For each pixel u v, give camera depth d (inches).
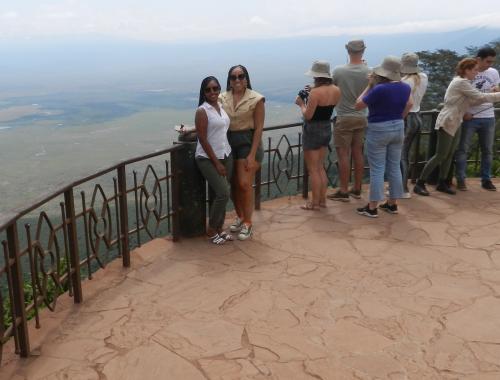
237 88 152.8
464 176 210.1
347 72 183.0
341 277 131.8
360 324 107.5
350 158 214.4
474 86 203.3
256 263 142.5
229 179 157.3
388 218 178.4
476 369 90.6
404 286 125.9
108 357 97.1
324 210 189.9
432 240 156.9
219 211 155.9
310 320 109.7
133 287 129.3
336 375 89.4
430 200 199.2
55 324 111.0
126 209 140.1
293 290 124.7
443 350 96.8
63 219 113.7
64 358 97.4
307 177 205.5
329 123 178.9
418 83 187.5
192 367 92.9
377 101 165.8
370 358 94.7
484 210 185.5
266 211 191.5
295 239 160.6
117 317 113.5
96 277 136.0
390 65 162.9
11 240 92.5
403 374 89.4
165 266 142.1
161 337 104.1
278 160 208.2
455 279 129.4
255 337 103.0
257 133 153.7
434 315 110.8
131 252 153.1
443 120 189.5
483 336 101.8
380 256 145.3
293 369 91.4
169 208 164.7
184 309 116.5
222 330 106.2
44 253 108.7
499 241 154.9
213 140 147.9
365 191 215.3
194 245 157.9
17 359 97.9
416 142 222.4
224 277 133.4
